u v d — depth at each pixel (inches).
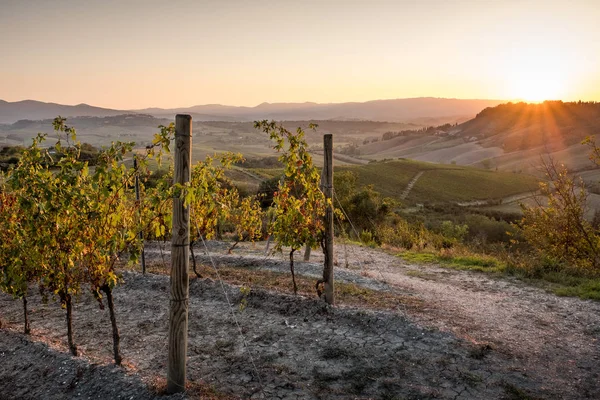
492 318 335.0
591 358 263.4
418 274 505.4
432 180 3959.2
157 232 239.0
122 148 224.7
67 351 263.7
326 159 333.4
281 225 351.3
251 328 305.3
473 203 3284.9
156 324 320.8
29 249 251.1
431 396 217.3
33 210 233.1
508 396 217.9
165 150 200.7
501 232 1769.2
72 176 233.5
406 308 342.3
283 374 238.5
